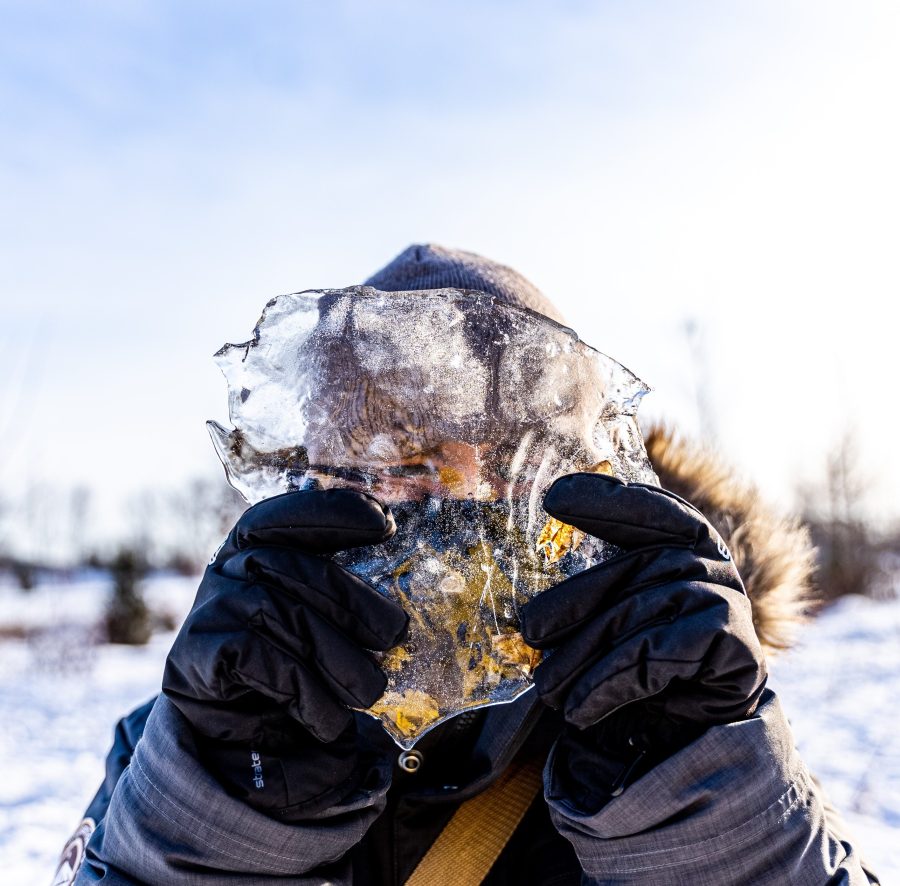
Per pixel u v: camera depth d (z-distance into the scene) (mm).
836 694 7664
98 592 24828
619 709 1049
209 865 963
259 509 1007
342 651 955
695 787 963
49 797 5309
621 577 993
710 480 1489
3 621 17266
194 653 962
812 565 1621
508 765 1193
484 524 1091
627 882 970
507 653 1059
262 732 1002
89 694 9438
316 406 1101
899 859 3893
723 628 939
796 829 981
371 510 972
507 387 1107
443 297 1108
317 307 1107
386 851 1155
